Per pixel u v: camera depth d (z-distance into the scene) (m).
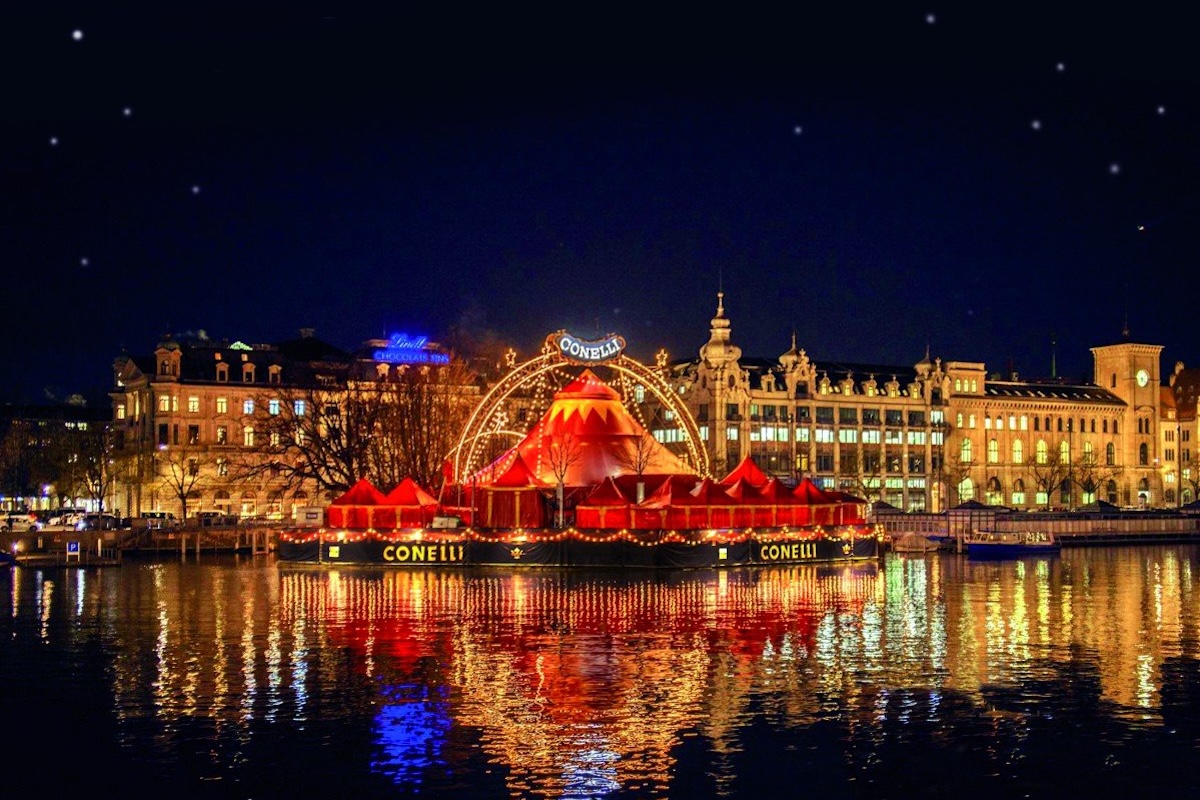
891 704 50.12
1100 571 117.19
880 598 85.06
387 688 52.75
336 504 113.00
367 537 109.56
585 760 42.91
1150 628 70.56
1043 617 75.62
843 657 59.91
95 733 46.16
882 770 42.16
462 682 53.88
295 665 57.78
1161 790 40.53
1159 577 108.94
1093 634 67.94
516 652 61.06
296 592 88.31
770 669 56.75
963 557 142.75
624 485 112.31
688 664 57.84
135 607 79.81
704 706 49.62
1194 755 43.72
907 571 114.75
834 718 47.94
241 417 183.75
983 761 43.09
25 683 54.28
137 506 181.38
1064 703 50.31
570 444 118.38
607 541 105.75
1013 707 49.72
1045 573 113.62
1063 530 174.25
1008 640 65.38
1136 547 168.62
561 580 96.69
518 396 178.25
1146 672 56.41
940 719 47.88
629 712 48.78
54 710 49.44
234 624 70.81
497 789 40.31
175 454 180.25
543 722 47.34
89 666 58.00
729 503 110.38
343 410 162.75
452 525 110.56
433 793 39.97
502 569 106.56
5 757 43.53
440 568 107.81
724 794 40.03
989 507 178.50
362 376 183.38
